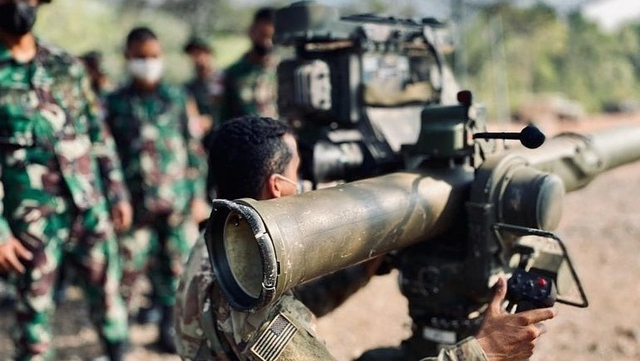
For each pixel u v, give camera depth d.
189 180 4.64
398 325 4.38
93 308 3.53
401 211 1.69
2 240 2.97
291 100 2.39
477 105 1.92
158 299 4.59
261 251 1.35
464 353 1.61
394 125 2.34
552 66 36.44
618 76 39.69
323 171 2.20
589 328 4.10
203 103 5.71
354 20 2.33
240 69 5.58
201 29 23.84
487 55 30.30
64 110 3.28
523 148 2.15
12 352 4.17
